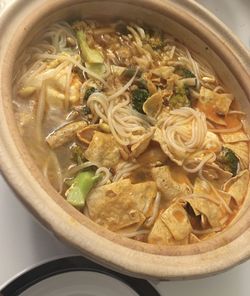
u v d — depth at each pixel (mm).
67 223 213
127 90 289
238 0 387
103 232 222
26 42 266
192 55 321
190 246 237
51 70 275
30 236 272
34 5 266
